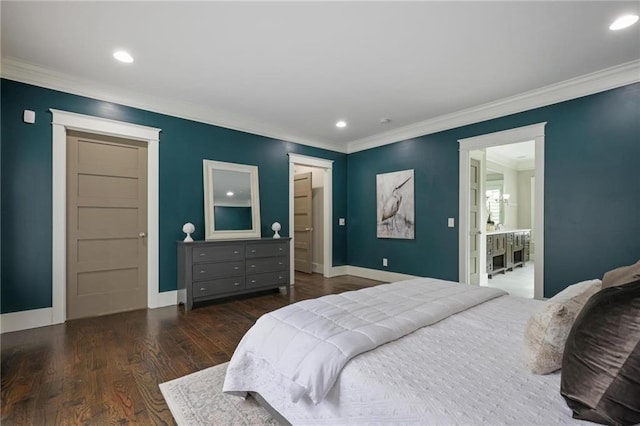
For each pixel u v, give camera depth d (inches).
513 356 46.9
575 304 43.3
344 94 136.6
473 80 122.3
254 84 126.5
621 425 30.2
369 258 212.4
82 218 127.6
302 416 51.1
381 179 203.9
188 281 137.5
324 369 45.4
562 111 127.7
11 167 110.3
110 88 128.3
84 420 62.2
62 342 101.0
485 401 35.4
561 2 77.6
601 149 117.9
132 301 138.9
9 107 110.1
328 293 171.6
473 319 63.9
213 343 101.5
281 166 191.0
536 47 98.6
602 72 114.1
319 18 84.5
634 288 33.2
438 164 172.7
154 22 86.0
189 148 153.3
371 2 78.2
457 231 164.9
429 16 83.4
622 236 113.3
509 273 243.4
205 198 156.4
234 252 151.2
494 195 300.7
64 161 120.8
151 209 141.8
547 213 131.3
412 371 42.6
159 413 64.8
